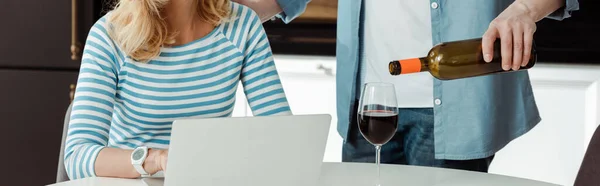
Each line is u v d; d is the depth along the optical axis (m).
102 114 1.75
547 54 3.14
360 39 2.24
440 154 2.20
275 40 3.33
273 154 1.40
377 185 1.59
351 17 2.22
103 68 1.78
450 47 1.71
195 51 1.88
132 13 1.80
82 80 1.77
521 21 1.80
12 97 3.54
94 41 1.81
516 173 3.21
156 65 1.84
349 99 2.27
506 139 2.24
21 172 3.60
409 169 1.78
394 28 2.18
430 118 2.19
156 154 1.58
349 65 2.26
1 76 3.53
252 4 2.37
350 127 2.29
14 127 3.56
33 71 3.52
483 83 2.16
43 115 3.54
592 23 3.11
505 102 2.21
